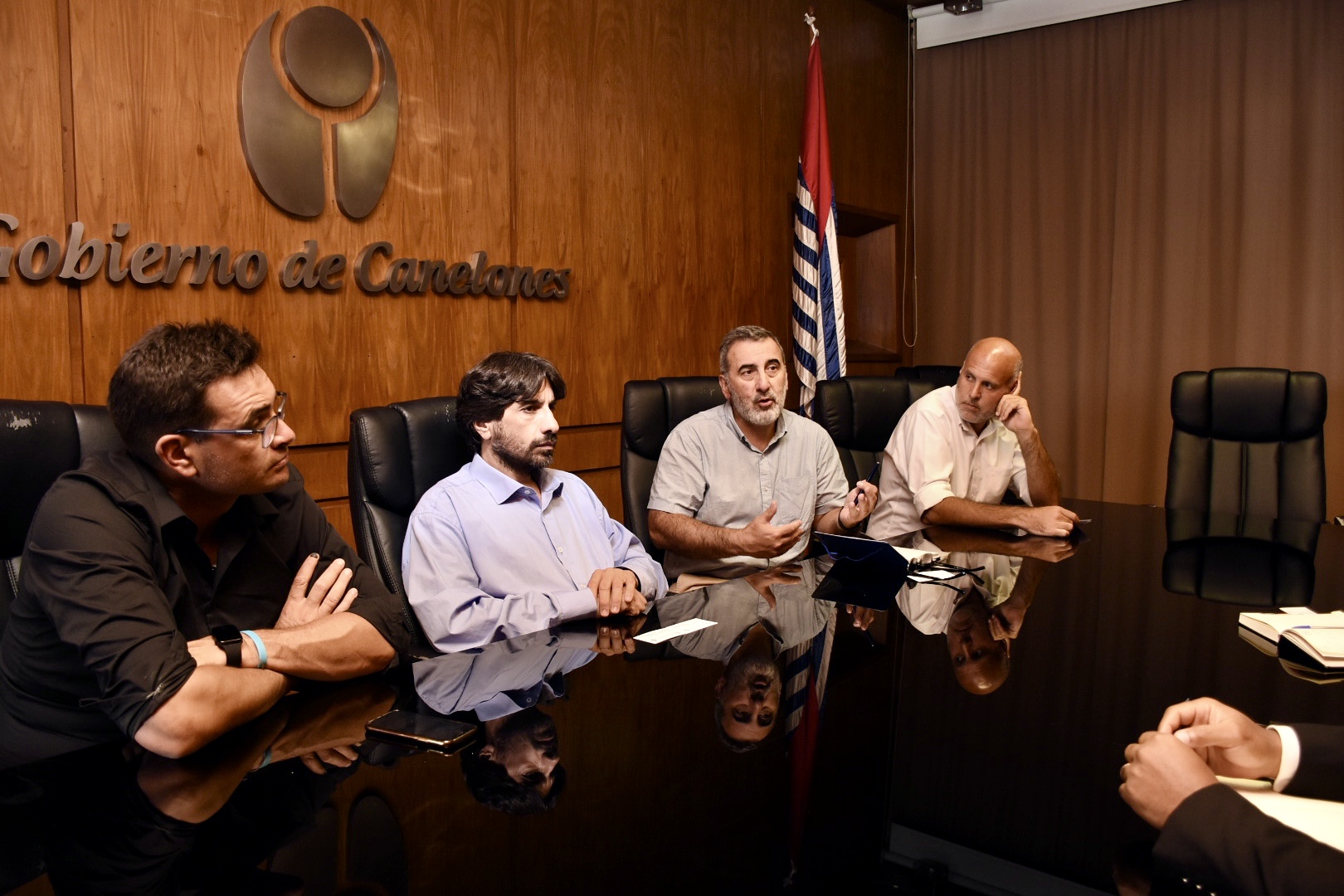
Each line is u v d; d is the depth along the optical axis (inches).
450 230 140.7
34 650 49.7
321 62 121.5
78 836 33.7
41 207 100.0
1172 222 208.2
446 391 141.4
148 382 50.3
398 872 31.3
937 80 236.5
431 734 43.6
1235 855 30.8
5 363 98.2
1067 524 101.4
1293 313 197.0
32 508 60.1
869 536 102.0
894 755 42.5
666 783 39.3
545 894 29.9
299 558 61.1
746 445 103.9
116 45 104.7
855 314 244.5
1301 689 50.4
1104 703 49.0
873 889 30.9
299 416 123.7
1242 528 109.3
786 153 203.5
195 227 112.3
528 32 150.3
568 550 79.9
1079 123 217.9
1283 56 194.4
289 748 42.5
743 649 58.8
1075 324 222.5
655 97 173.2
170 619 47.9
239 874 31.1
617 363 169.6
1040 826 35.8
